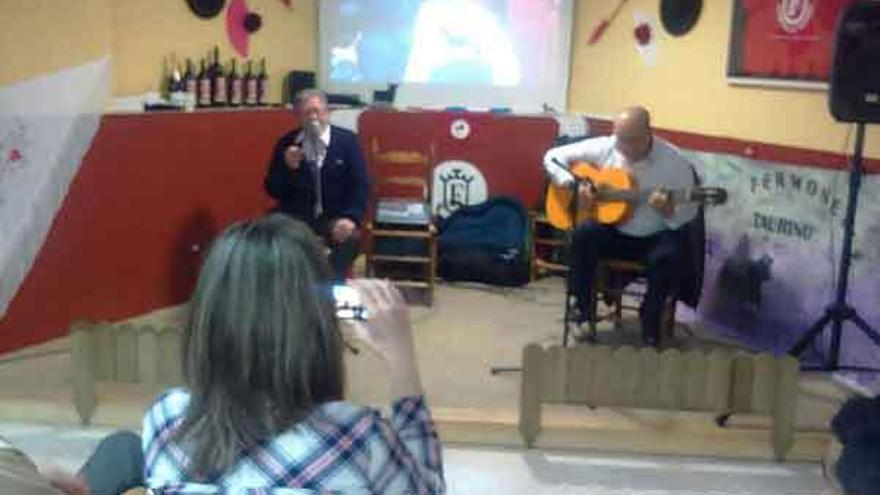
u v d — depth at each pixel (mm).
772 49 4395
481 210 5453
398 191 5562
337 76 5922
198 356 1131
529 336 4398
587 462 3115
